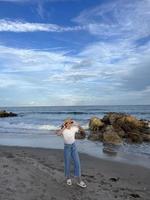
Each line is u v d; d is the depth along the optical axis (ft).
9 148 61.98
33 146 66.80
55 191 25.29
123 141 75.10
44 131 102.17
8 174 27.20
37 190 24.56
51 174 30.25
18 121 161.48
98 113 220.43
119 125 87.25
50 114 230.07
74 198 24.41
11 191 23.22
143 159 50.78
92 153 57.31
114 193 27.58
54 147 64.85
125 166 44.45
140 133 81.76
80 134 81.56
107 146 66.95
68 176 27.84
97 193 26.66
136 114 197.47
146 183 34.24
